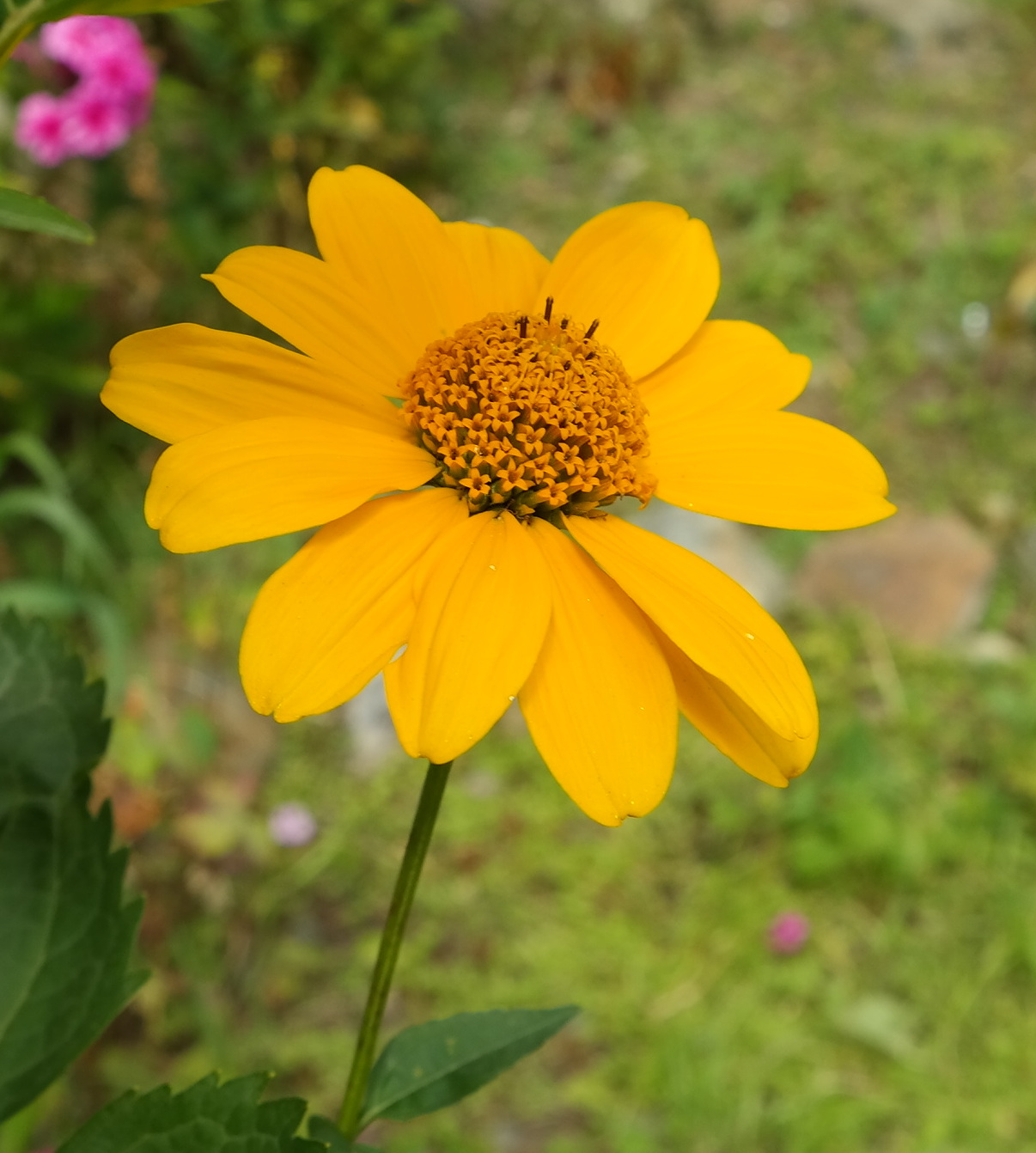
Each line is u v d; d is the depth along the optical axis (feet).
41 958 0.26
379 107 1.33
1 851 0.27
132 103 0.99
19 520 0.99
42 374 0.97
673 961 0.84
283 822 0.88
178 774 0.89
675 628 0.29
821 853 0.87
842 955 0.85
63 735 0.28
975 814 0.92
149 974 0.27
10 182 1.02
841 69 1.79
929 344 1.32
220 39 1.19
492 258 0.39
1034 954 0.84
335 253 0.35
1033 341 1.32
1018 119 1.70
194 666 0.96
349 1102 0.30
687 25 1.86
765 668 0.30
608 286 0.38
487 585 0.29
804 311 1.35
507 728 0.96
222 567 1.02
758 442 0.36
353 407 0.33
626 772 0.29
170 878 0.83
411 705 0.28
